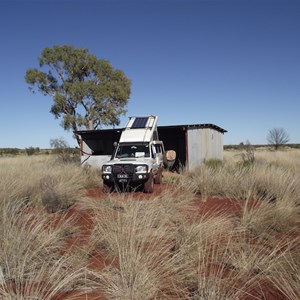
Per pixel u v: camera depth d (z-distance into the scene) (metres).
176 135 25.45
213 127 23.61
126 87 29.03
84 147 22.08
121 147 13.73
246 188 10.28
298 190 9.48
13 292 3.78
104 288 3.98
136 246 4.90
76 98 26.80
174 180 14.12
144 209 6.67
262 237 5.88
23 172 13.45
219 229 5.87
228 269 4.59
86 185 13.12
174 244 5.33
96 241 5.54
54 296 3.80
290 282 3.95
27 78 27.45
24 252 4.76
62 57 27.20
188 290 4.03
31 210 7.91
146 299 3.68
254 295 3.92
